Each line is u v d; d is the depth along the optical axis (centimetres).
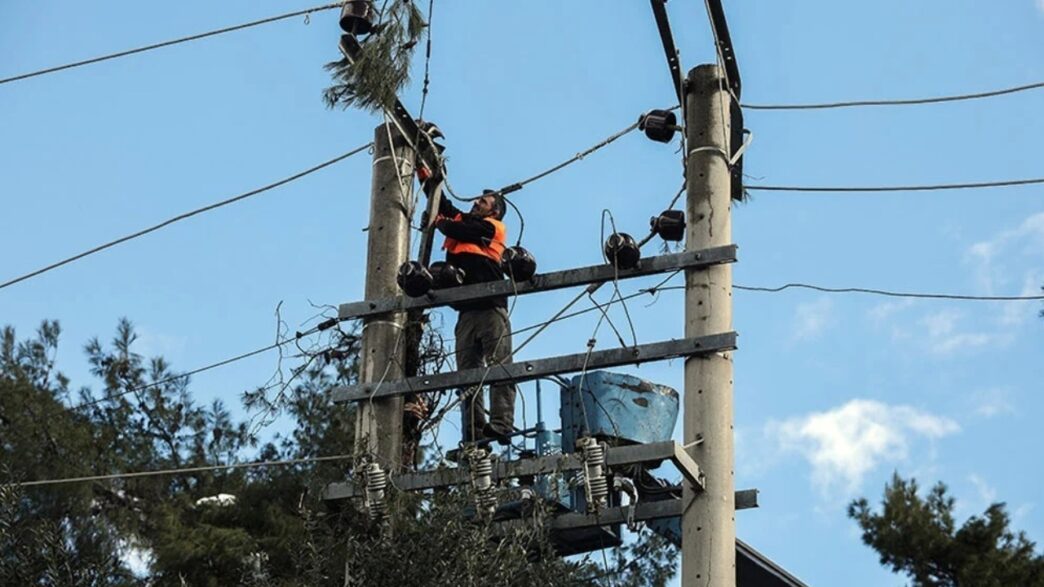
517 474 1591
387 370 1720
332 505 1634
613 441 1650
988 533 2331
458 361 1741
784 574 1856
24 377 2478
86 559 1639
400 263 1786
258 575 1798
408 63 1670
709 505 1535
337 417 2288
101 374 2533
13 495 1578
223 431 2425
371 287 1773
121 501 2381
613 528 1645
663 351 1600
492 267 1806
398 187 1812
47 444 2348
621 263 1645
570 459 1578
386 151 1830
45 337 2556
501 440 1711
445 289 1725
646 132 1722
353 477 1627
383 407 1706
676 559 1958
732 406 1583
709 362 1588
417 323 1761
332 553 1555
